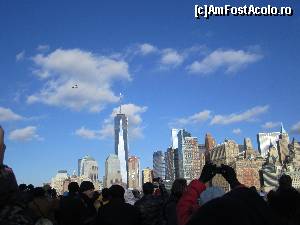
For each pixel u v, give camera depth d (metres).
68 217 8.87
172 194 10.26
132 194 19.41
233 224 2.46
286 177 6.33
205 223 2.49
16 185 3.71
